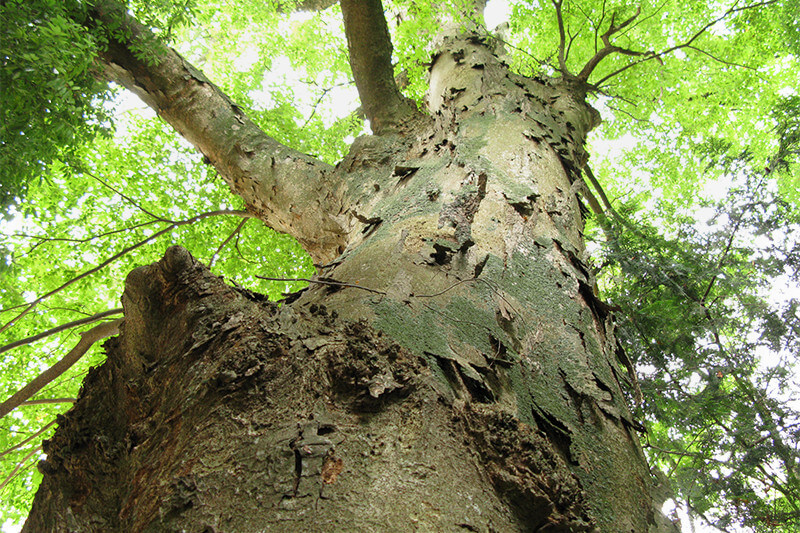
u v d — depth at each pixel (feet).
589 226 25.00
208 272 6.42
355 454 4.71
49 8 11.88
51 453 6.23
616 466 6.33
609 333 9.30
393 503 4.33
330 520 4.09
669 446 16.49
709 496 14.65
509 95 16.63
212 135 15.84
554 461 5.33
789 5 26.73
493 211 9.86
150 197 24.59
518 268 8.70
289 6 30.63
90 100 14.24
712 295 19.77
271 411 5.03
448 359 6.16
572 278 9.23
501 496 4.85
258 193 15.16
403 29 24.30
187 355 5.71
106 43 14.26
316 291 8.11
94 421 6.23
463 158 11.79
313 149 27.78
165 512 4.37
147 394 5.90
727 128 32.09
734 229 18.81
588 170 23.47
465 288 7.64
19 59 11.05
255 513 4.18
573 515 4.95
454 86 18.37
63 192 22.04
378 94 16.83
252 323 5.80
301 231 14.33
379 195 12.41
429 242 8.43
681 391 16.99
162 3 16.42
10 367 21.72
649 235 20.39
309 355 5.57
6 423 21.80
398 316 6.70
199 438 4.90
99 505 5.46
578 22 30.04
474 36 22.43
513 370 6.68
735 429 15.93
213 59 30.63
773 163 19.56
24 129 11.98
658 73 30.30
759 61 30.22
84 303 22.53
